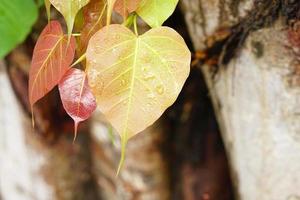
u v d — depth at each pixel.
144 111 0.55
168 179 0.98
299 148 0.72
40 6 0.77
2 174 1.13
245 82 0.73
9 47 0.75
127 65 0.55
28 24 0.75
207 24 0.72
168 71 0.55
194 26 0.74
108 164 1.00
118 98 0.55
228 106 0.77
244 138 0.77
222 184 0.96
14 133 1.04
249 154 0.78
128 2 0.57
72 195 1.08
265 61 0.69
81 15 0.59
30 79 0.61
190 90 0.91
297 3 0.63
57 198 1.08
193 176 0.97
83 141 1.04
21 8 0.75
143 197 0.98
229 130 0.80
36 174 1.07
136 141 0.93
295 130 0.71
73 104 0.58
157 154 0.95
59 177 1.06
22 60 0.94
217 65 0.75
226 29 0.71
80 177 1.07
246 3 0.67
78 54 0.60
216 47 0.74
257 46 0.69
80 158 1.05
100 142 0.99
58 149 1.03
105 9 0.59
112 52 0.55
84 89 0.58
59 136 1.02
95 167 1.05
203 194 0.96
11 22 0.75
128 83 0.55
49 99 0.99
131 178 0.97
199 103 0.93
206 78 0.80
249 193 0.81
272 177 0.76
